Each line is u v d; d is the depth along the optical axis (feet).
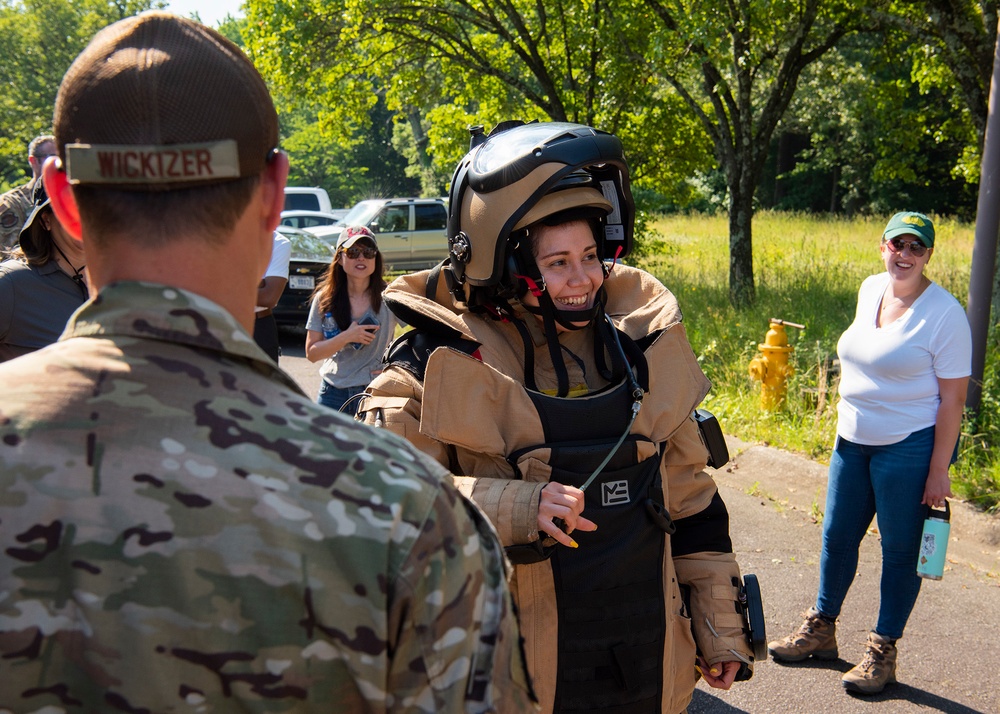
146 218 2.79
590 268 6.25
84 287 10.21
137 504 2.57
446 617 2.78
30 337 9.91
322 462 2.73
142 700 2.54
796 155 124.36
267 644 2.58
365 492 2.72
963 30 26.30
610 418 6.07
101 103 2.72
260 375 2.92
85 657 2.54
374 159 164.04
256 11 41.63
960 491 16.47
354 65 43.65
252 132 2.87
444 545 2.80
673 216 91.81
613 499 5.87
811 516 17.29
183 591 2.55
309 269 37.63
